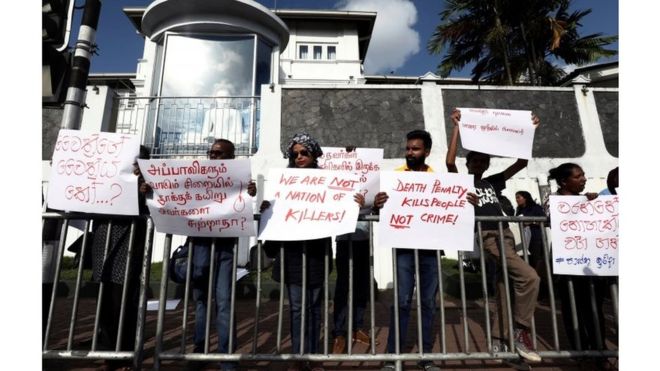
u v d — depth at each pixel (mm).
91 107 7969
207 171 2832
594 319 2977
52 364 3092
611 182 3797
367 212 3080
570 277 3014
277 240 2840
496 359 2941
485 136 3217
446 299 6227
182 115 8648
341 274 3635
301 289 2871
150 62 9336
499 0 14844
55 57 3500
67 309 5289
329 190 2895
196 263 2922
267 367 3094
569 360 3252
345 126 7828
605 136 8062
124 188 2854
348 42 17578
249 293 6129
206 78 9227
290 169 2949
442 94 8102
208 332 2787
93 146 2895
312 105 7938
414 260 3000
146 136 8461
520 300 3090
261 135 7754
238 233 2822
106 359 2889
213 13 9188
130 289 3068
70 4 3619
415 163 3209
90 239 3322
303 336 2762
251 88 9312
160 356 2787
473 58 16344
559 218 2992
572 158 7840
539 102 8164
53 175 2818
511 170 3730
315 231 2805
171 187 2836
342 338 3502
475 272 6723
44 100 3504
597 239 2932
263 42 9789
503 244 3021
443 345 2881
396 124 7848
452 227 2881
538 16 14922
